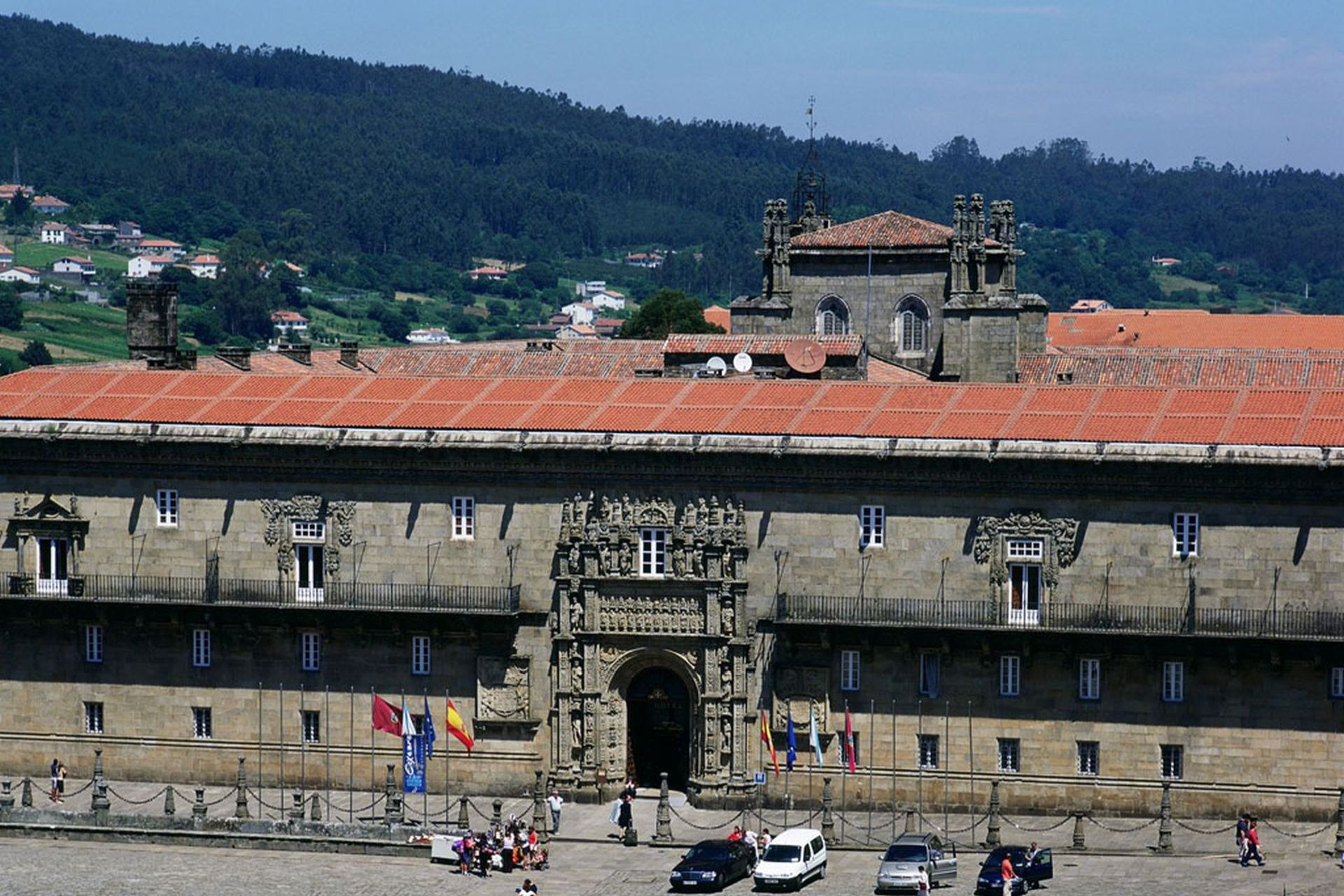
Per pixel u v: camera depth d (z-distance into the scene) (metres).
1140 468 178.00
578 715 191.12
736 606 187.12
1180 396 186.62
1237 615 177.38
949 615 183.12
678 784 193.50
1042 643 180.75
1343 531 175.25
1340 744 176.50
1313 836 175.00
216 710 197.62
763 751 188.75
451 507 192.50
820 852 166.88
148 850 178.12
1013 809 183.00
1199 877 162.75
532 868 171.25
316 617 193.88
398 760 194.75
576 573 189.88
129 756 199.38
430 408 196.50
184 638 198.25
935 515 183.50
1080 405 186.75
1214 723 179.00
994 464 181.00
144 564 198.25
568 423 191.12
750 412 190.62
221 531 197.12
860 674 186.00
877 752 185.75
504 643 192.12
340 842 177.12
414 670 194.38
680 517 188.38
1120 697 180.75
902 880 159.12
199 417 197.25
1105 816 181.12
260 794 194.62
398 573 193.62
